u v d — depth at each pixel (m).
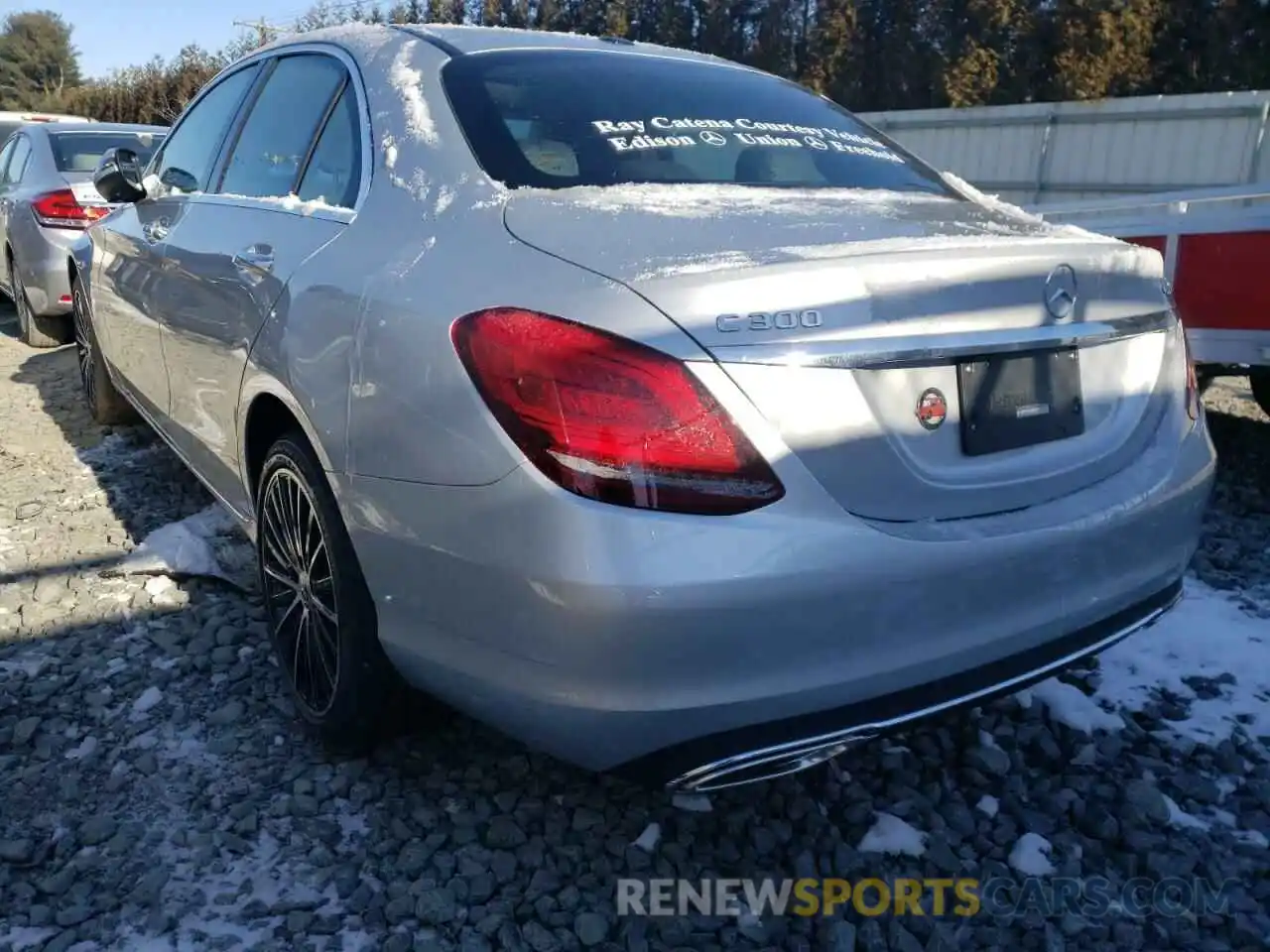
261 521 2.85
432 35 2.95
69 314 7.17
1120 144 14.45
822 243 2.04
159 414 3.92
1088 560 2.16
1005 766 2.67
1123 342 2.33
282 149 3.13
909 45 18.95
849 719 1.92
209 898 2.21
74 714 2.86
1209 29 16.81
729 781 1.93
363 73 2.85
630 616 1.76
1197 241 4.55
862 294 1.90
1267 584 3.74
